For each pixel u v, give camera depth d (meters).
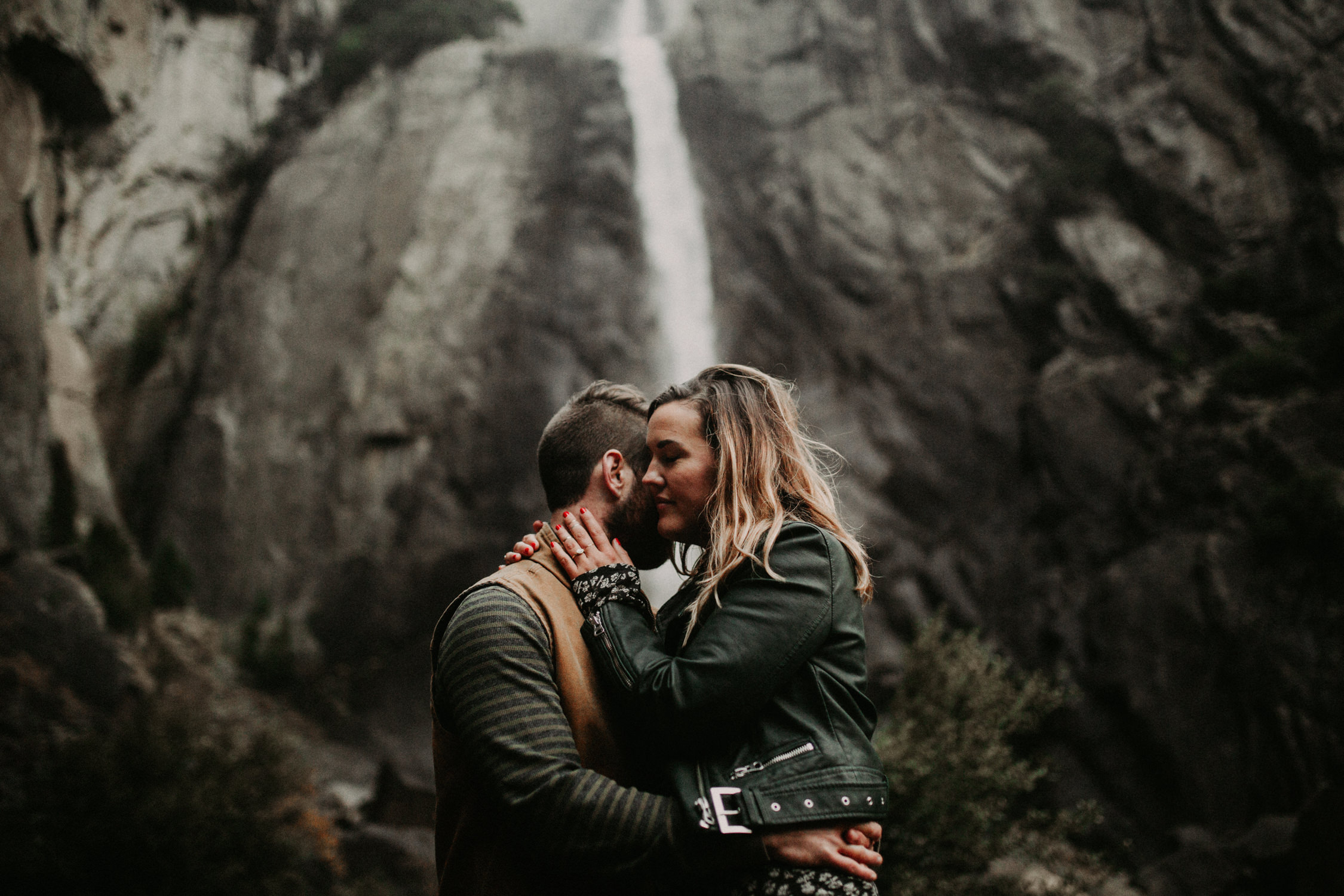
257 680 17.12
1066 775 12.23
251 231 22.12
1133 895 6.71
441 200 21.72
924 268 19.55
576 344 20.23
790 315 20.36
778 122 22.28
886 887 4.61
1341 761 10.26
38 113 15.84
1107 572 13.72
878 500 17.39
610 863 1.27
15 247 14.28
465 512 18.97
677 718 1.32
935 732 5.12
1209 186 17.14
